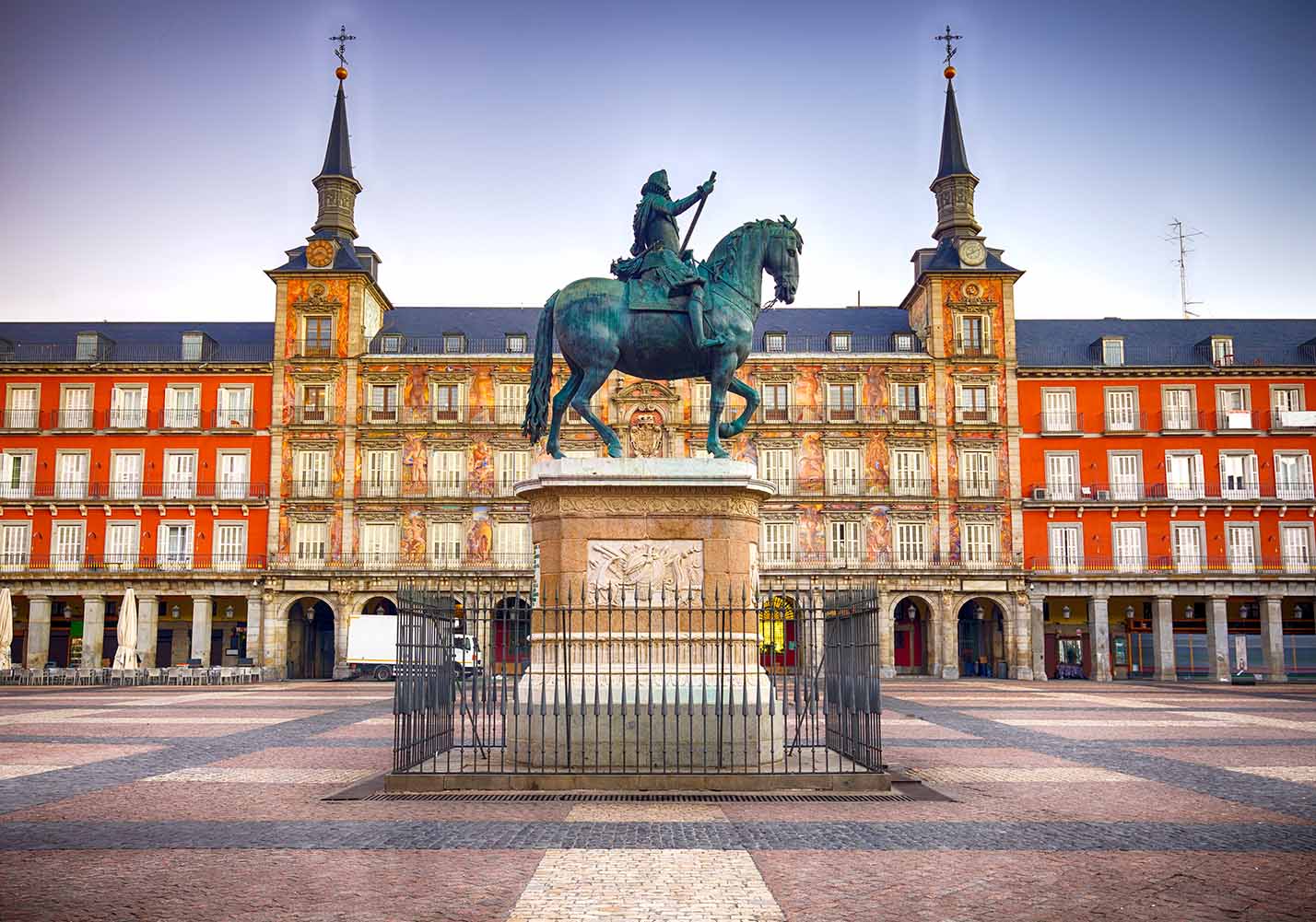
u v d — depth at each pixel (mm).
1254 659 63844
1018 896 8898
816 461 65000
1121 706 34406
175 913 8328
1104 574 63000
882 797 13570
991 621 66375
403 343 67938
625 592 14453
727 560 14711
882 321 71875
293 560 63906
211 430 65188
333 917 8227
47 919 8133
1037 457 65562
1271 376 65625
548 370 15555
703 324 14938
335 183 69562
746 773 13875
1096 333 70875
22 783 15352
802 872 9625
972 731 24391
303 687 47750
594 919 8195
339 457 64875
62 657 66562
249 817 12344
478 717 24859
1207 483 65000
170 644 67062
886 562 63969
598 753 14250
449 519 64250
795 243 15914
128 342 70812
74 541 64875
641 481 14594
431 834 11250
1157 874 9688
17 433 65500
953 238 69875
